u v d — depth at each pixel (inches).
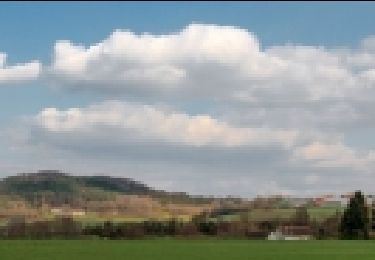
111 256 4579.2
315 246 6225.4
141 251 5231.3
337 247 6038.4
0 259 4207.7
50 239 7544.3
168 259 4340.6
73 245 6092.5
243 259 4419.3
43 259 4234.7
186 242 7027.6
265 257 4613.7
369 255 4842.5
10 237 7800.2
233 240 7726.4
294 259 4404.5
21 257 4404.5
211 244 6555.1
